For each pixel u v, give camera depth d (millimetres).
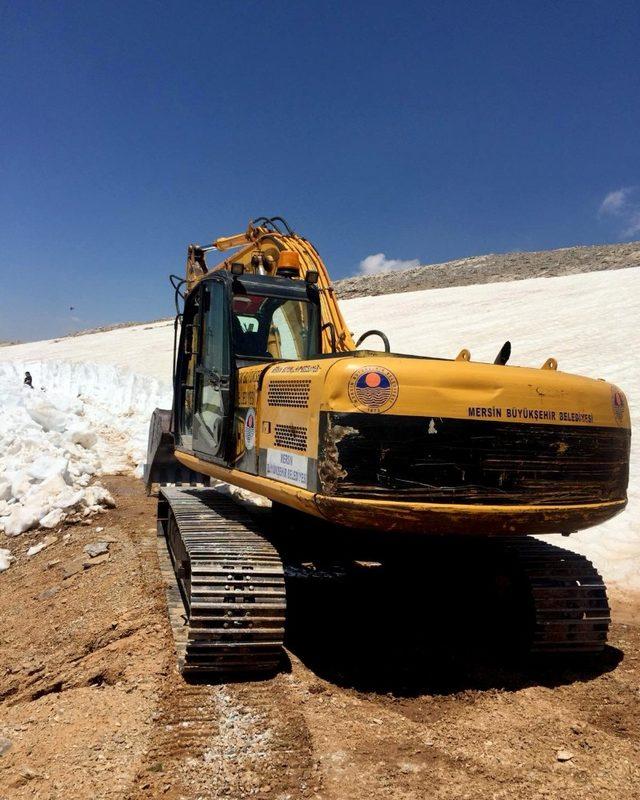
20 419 12820
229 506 6051
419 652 5230
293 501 4367
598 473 4574
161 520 8008
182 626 5109
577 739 3961
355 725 4008
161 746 3717
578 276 44750
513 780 3518
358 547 5637
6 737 4141
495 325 30078
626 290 33562
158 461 10188
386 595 6516
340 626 5680
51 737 3996
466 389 4188
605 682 4809
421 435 4078
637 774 3605
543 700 4488
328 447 4008
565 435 4426
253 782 3412
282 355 6141
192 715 4039
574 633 5016
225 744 3734
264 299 6180
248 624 4477
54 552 8289
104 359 40031
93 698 4449
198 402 6422
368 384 4016
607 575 7609
